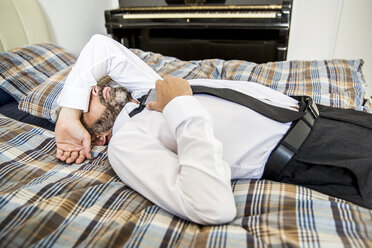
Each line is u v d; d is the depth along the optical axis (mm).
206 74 1529
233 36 2613
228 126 740
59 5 2219
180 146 639
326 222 604
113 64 947
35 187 721
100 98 881
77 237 598
